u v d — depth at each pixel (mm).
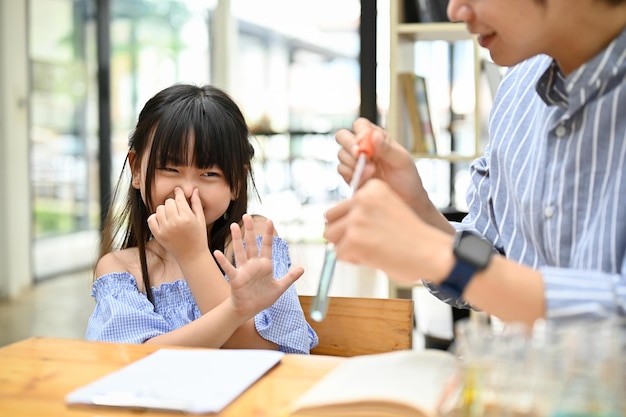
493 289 756
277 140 5195
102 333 1252
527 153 1075
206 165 1327
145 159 1389
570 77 941
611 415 607
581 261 921
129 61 5020
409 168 1055
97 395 780
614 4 871
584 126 950
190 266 1261
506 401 647
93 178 5203
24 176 4754
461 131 2857
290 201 5168
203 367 875
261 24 5215
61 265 5137
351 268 4688
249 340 1259
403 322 1229
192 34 5254
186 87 1430
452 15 899
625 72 917
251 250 1155
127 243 1493
